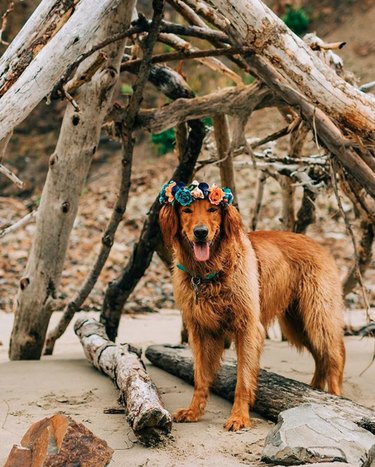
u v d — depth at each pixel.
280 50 2.76
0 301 5.82
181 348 3.52
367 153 3.02
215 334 2.85
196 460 2.25
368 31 9.73
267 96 3.42
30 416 2.66
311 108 3.08
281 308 3.10
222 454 2.32
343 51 9.57
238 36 3.10
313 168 3.88
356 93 2.74
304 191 3.99
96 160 9.65
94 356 3.28
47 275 3.66
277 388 2.80
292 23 8.88
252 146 3.80
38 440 2.09
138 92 3.31
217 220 2.74
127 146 3.53
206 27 3.61
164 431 2.40
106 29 3.15
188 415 2.70
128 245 7.14
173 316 5.43
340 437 2.20
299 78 2.77
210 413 2.81
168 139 4.95
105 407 2.78
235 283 2.77
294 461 2.15
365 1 10.07
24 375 3.28
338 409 2.55
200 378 2.78
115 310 3.89
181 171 3.78
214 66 3.66
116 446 2.37
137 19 3.24
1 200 9.16
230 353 3.78
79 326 3.71
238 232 2.75
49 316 3.71
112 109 3.49
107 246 3.72
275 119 8.95
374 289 5.91
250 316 2.78
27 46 2.70
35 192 9.64
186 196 2.71
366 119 2.73
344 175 3.27
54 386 3.07
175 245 2.79
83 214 8.02
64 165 3.49
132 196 8.38
